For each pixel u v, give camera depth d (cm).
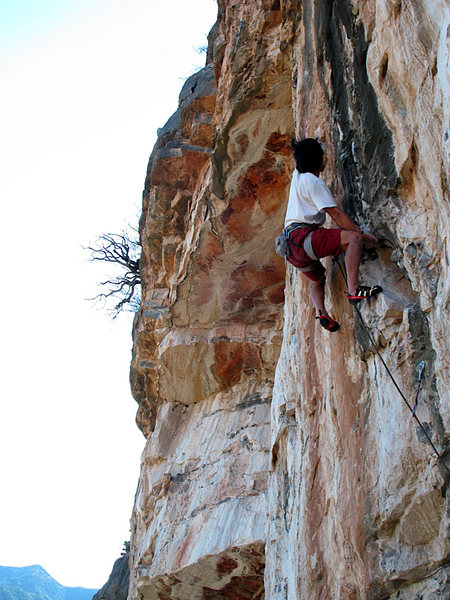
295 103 688
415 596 401
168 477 1046
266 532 682
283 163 884
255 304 1051
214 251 996
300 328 623
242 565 874
